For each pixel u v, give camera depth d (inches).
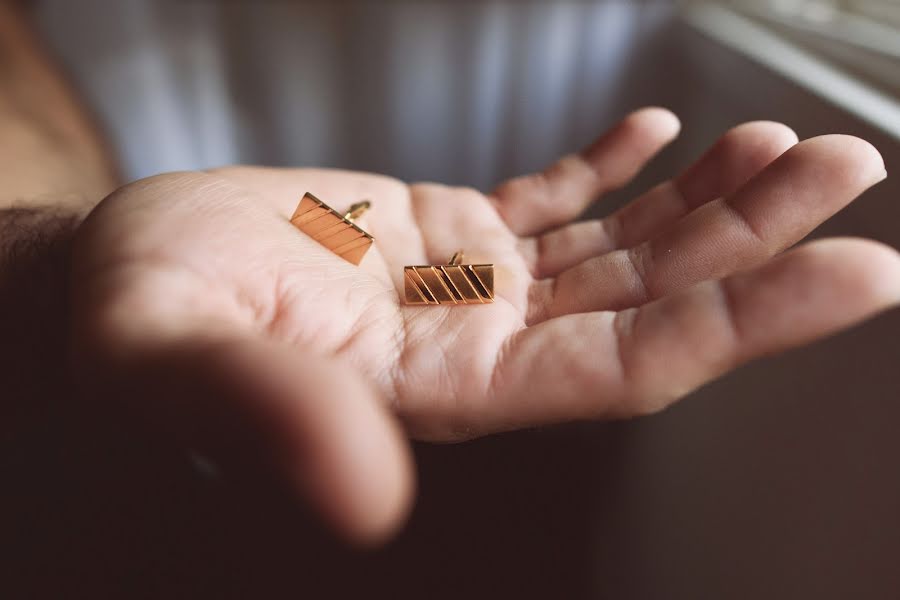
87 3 20.3
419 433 6.5
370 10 19.6
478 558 10.6
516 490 11.6
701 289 5.7
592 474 12.3
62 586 8.8
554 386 6.1
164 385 4.9
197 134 22.0
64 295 6.6
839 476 7.8
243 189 7.2
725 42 12.9
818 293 5.3
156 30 20.6
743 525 9.4
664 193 8.4
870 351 7.5
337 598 9.9
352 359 6.4
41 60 21.4
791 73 10.4
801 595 8.4
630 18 17.2
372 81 20.7
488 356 6.3
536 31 18.3
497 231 9.1
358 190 9.4
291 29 20.3
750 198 7.0
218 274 5.9
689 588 10.6
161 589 9.1
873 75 9.7
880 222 7.7
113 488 9.7
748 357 5.6
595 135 18.9
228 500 9.6
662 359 5.7
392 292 7.4
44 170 15.2
